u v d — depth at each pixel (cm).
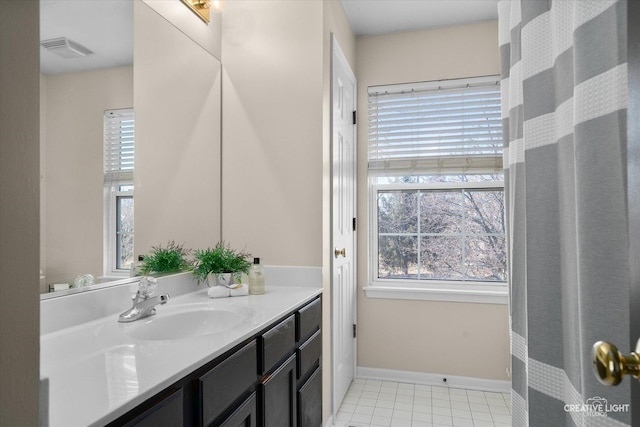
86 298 127
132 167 152
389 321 277
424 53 274
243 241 208
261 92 206
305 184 199
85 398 71
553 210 89
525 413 104
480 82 265
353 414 228
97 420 64
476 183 270
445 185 275
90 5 134
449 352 267
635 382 54
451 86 271
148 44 160
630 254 53
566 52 81
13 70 47
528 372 92
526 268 94
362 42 285
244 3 210
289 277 200
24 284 48
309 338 175
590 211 66
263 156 205
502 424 216
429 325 270
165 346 102
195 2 190
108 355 95
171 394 84
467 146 269
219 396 101
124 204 148
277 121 204
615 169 62
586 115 67
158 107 165
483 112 267
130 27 151
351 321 270
